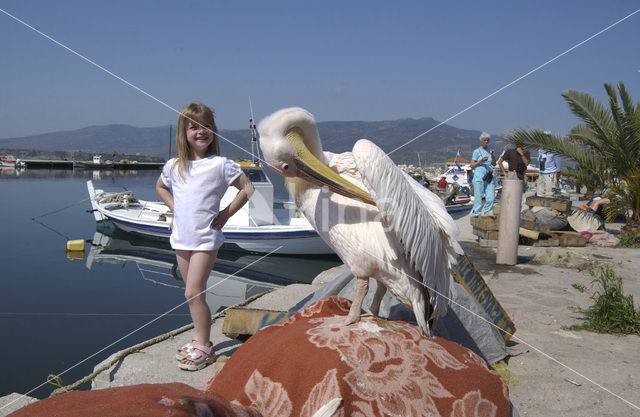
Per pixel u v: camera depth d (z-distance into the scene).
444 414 2.24
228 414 1.54
